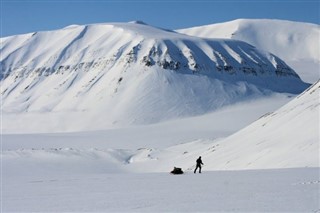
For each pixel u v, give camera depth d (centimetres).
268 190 2123
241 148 5672
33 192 2553
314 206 1661
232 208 1689
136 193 2291
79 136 12262
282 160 4488
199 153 6538
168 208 1767
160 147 10125
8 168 6222
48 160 6850
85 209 1841
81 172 6128
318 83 6881
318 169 3244
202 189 2319
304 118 5516
